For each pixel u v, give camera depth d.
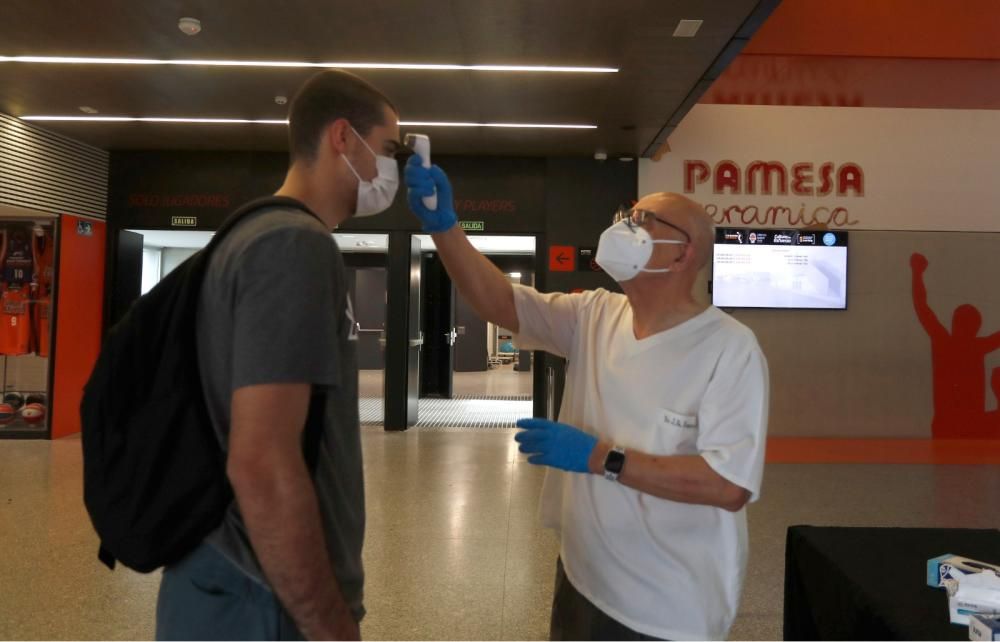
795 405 6.85
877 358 6.89
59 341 6.37
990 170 7.04
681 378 1.24
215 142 6.62
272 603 0.95
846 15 5.30
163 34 4.20
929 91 6.28
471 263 1.49
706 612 1.20
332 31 4.14
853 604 1.49
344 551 1.03
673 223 1.31
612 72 4.75
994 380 6.86
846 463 5.70
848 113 7.02
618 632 1.23
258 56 4.52
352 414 1.07
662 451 1.22
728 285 6.89
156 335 0.96
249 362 0.86
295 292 0.89
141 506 0.91
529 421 1.21
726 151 7.01
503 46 4.34
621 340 1.36
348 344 1.05
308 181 1.11
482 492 4.52
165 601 0.97
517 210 7.03
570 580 1.34
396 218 7.01
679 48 4.34
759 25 4.03
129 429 0.93
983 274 6.91
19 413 6.40
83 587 2.91
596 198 6.96
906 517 4.14
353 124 1.12
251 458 0.84
